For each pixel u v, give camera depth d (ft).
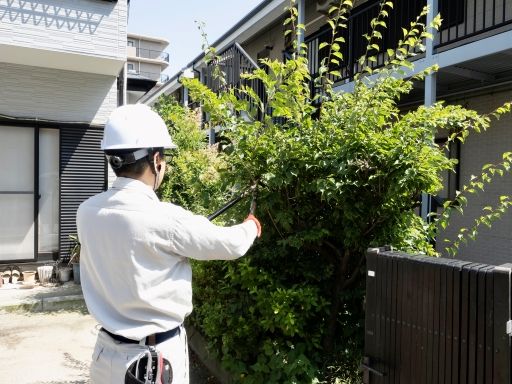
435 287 6.12
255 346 9.45
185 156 17.78
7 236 22.38
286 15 27.35
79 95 23.27
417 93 22.24
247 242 5.66
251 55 38.68
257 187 8.66
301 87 8.80
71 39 20.49
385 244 8.39
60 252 22.76
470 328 5.69
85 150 23.38
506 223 19.16
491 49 15.08
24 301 18.24
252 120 8.84
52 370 12.42
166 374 5.07
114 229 4.99
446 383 5.95
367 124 8.32
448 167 8.06
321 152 8.15
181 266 5.36
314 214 8.91
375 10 23.76
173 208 5.23
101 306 5.32
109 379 5.14
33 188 22.80
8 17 19.35
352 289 9.30
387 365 6.79
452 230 21.56
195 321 12.99
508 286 5.33
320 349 9.37
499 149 19.66
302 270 9.21
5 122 21.91
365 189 8.25
